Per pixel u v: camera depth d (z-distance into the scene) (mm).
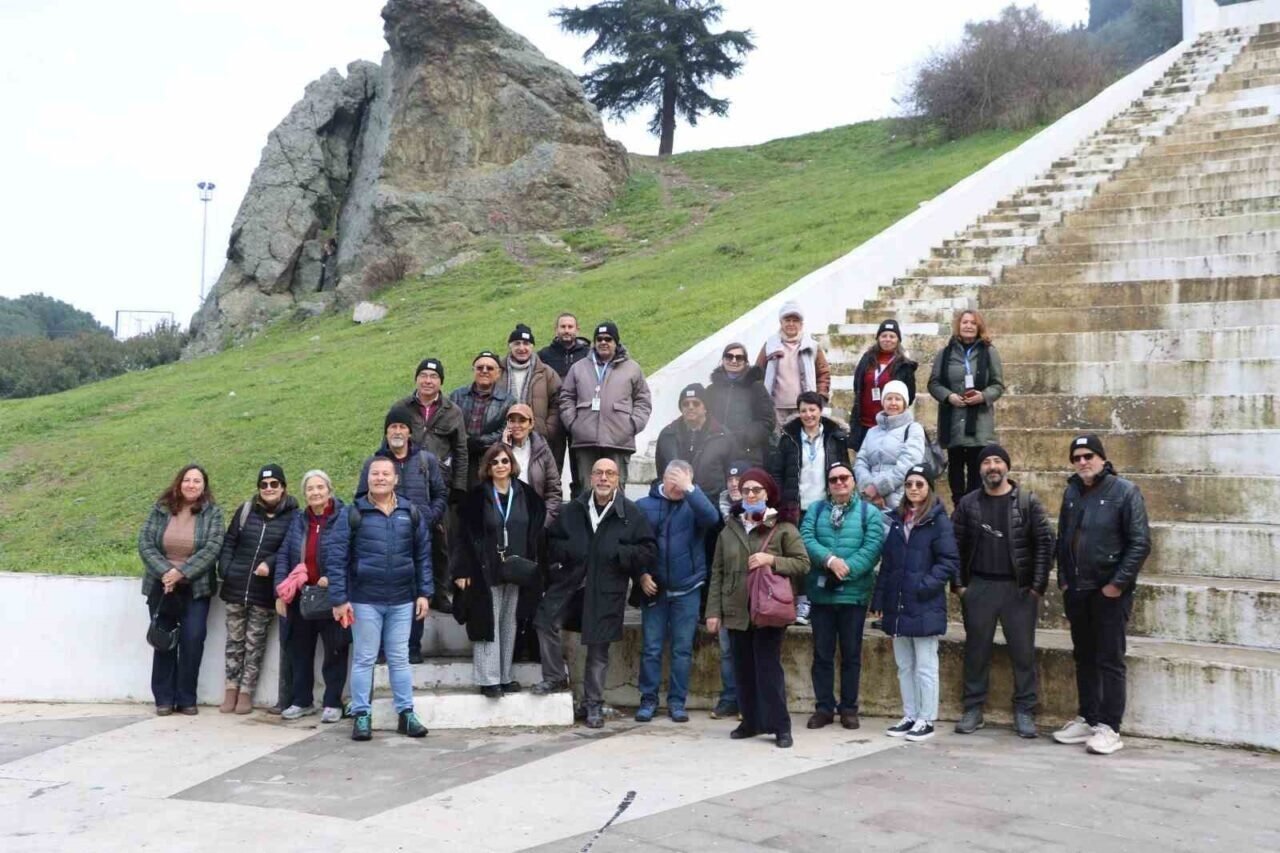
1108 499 7023
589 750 7230
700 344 11930
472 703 8016
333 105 32906
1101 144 19875
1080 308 12234
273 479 8805
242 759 7250
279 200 30719
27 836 5758
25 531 12445
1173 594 7891
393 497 8000
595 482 8156
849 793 6027
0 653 9359
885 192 23891
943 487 9969
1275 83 20656
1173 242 13609
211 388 19266
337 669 8367
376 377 16641
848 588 7633
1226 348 10766
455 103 31625
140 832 5781
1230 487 8898
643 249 26594
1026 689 7406
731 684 8203
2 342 41719
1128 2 46781
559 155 31234
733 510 7551
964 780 6246
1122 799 5848
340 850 5418
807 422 8414
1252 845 5148
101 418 18328
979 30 31500
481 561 8039
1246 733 6855
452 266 27641
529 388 9094
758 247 20969
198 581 8719
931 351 12188
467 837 5523
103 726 8258
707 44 44125
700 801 5949
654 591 8039
